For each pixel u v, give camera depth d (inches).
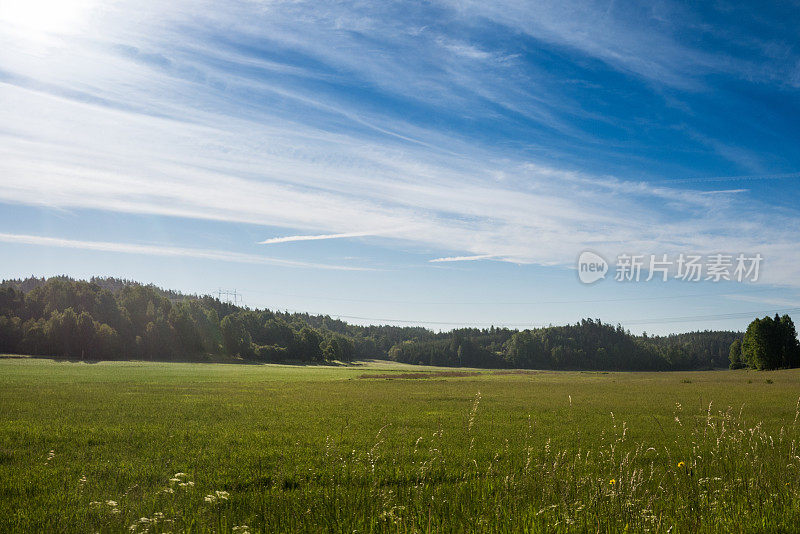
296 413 1300.4
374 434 923.4
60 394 1761.8
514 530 273.1
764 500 315.3
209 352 7495.1
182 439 855.7
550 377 4667.8
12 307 7352.4
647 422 1120.2
